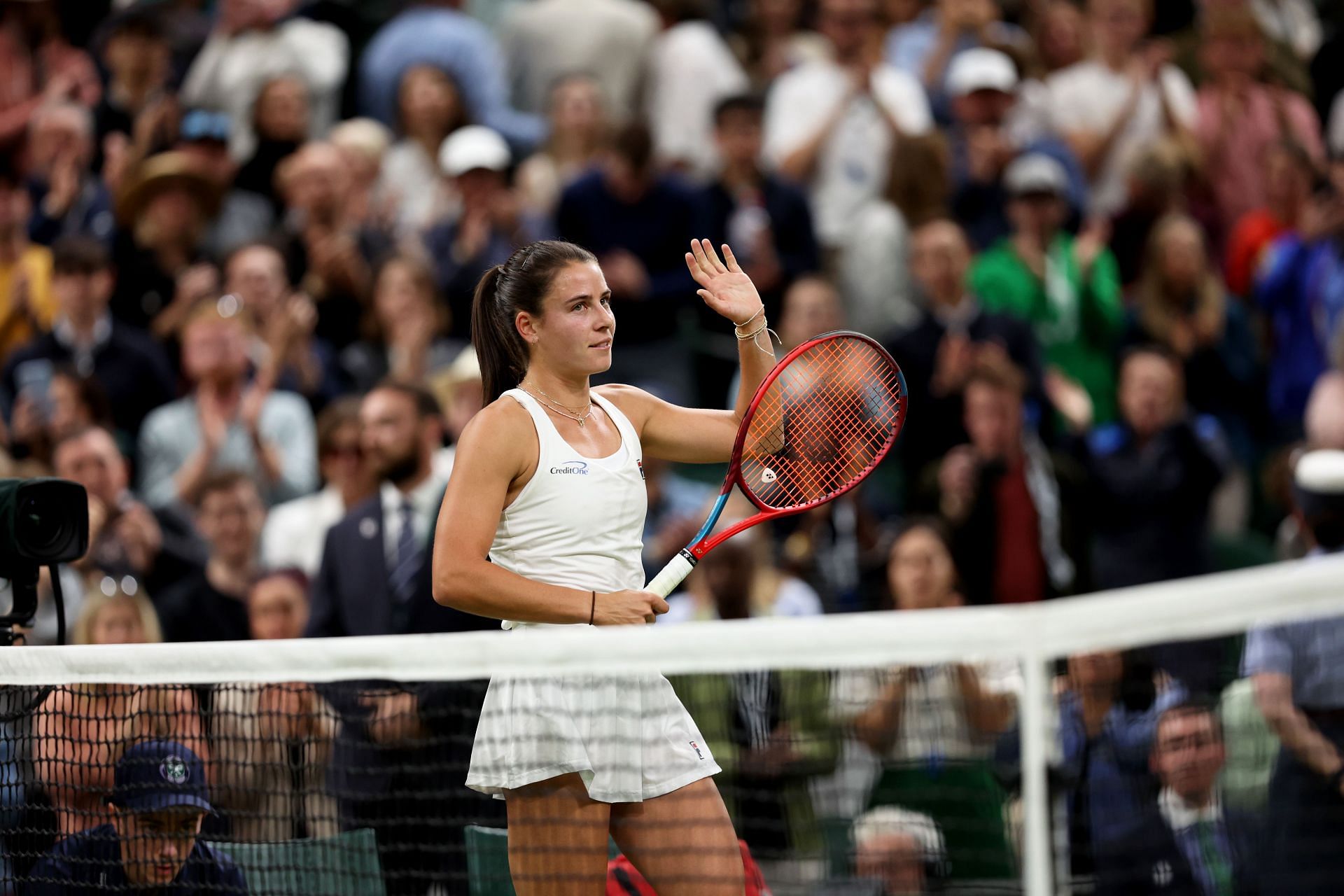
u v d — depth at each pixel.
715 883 15.59
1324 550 25.08
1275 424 41.78
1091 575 33.81
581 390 16.34
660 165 43.50
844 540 33.31
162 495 34.59
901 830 22.27
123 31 45.19
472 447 15.55
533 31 45.81
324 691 21.55
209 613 29.31
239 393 35.19
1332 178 44.97
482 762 15.62
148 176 40.28
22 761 17.78
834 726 23.64
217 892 18.14
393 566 25.69
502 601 15.17
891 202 42.06
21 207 41.66
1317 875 19.28
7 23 48.84
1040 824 14.05
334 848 18.39
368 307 38.59
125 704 19.28
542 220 42.12
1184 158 45.62
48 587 28.97
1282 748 19.83
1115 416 40.28
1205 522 36.19
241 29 45.88
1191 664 21.00
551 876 15.50
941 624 14.16
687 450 17.44
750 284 17.55
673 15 46.16
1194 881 19.47
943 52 46.88
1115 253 43.06
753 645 14.42
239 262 38.44
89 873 17.75
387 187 43.09
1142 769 19.94
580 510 15.84
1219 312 41.16
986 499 32.84
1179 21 50.69
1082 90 45.84
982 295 39.66
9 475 32.06
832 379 19.14
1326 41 49.91
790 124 43.50
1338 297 40.97
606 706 15.48
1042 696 14.03
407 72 44.62
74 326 37.19
